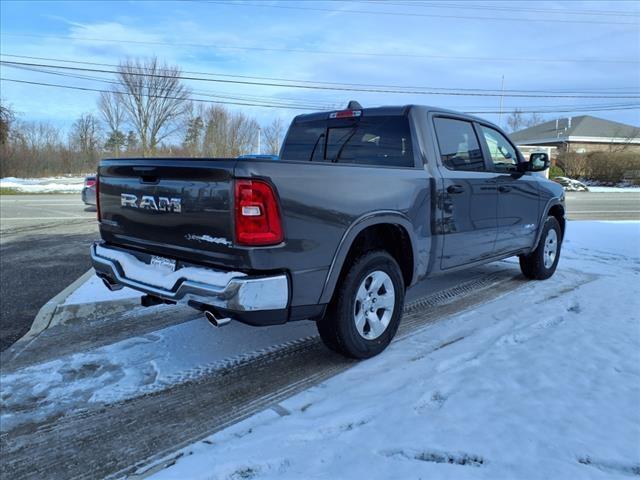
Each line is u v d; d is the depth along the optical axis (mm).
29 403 3352
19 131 46250
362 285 3619
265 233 2939
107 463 2684
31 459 2746
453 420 2791
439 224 4234
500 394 3076
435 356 3750
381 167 3678
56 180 39656
